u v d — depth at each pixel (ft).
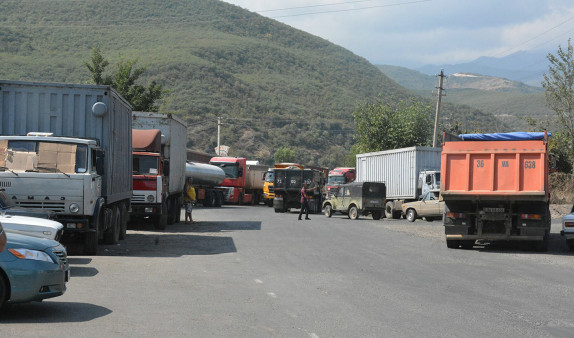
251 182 202.08
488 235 64.23
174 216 97.45
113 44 638.12
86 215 52.26
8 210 44.86
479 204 65.00
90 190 51.78
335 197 130.31
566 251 65.16
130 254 55.57
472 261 54.19
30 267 27.96
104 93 58.54
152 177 82.12
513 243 74.59
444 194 64.69
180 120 98.94
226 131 428.15
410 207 115.65
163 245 64.28
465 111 616.39
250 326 27.22
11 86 58.03
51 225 39.75
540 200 62.54
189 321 28.02
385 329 27.07
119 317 28.60
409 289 38.19
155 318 28.53
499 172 63.82
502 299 35.27
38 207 51.16
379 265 50.03
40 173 51.13
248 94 536.42
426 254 59.21
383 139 216.95
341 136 500.74
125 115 68.39
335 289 37.73
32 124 58.18
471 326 27.99
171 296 34.53
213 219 111.24
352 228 93.71
